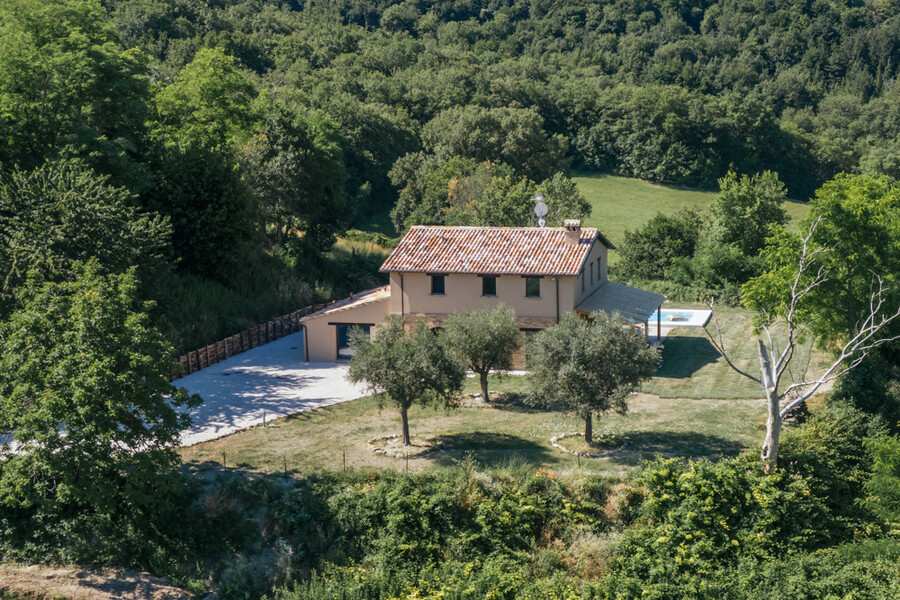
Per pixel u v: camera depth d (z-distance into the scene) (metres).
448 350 40.19
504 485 32.72
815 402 41.56
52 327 30.73
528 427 39.56
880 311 43.03
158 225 45.97
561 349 35.44
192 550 30.69
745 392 43.69
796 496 32.00
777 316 44.53
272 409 42.16
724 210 80.38
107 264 40.75
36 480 29.47
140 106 55.00
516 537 31.12
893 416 40.41
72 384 28.33
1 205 39.84
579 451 36.19
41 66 50.78
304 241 73.69
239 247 60.03
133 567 29.97
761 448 34.34
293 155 71.00
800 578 28.42
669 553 30.41
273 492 32.12
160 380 31.02
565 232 50.06
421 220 95.06
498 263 48.69
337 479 33.09
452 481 32.69
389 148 128.75
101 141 51.28
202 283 57.16
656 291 71.69
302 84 147.75
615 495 32.50
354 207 96.75
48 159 49.44
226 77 69.94
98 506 28.64
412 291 49.81
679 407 41.78
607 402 34.97
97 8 59.38
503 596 28.45
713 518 31.27
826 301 42.62
